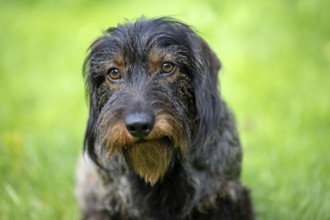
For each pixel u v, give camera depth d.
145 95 4.52
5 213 6.03
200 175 5.13
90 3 11.78
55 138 7.66
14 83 9.55
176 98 4.68
